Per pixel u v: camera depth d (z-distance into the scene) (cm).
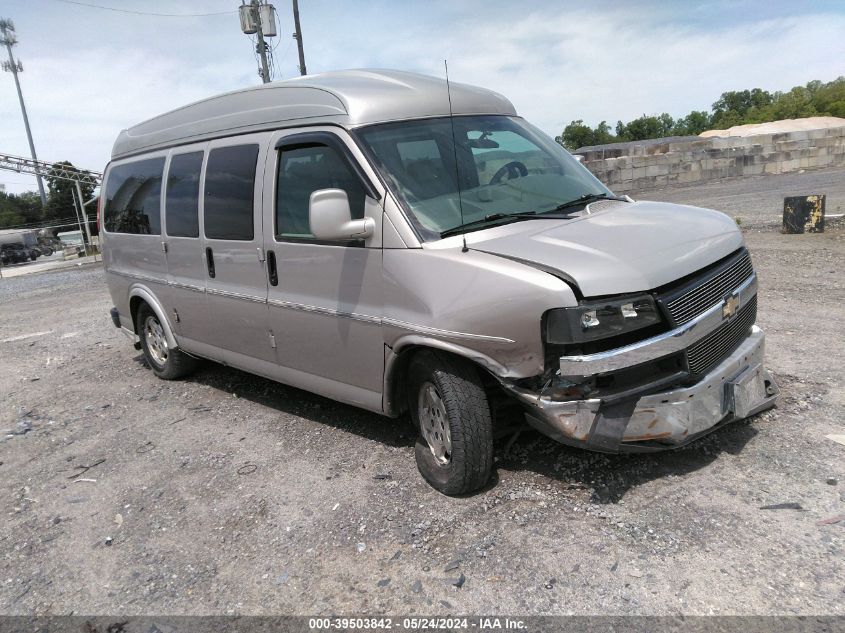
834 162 2492
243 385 609
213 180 494
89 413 584
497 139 436
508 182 407
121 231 649
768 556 285
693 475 352
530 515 334
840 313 618
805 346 534
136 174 613
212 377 646
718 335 345
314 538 341
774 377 472
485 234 353
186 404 577
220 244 493
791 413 411
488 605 277
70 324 1054
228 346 522
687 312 321
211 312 524
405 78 440
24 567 349
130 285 644
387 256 363
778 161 2417
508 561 302
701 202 1733
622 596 271
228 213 480
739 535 300
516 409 380
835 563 276
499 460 390
